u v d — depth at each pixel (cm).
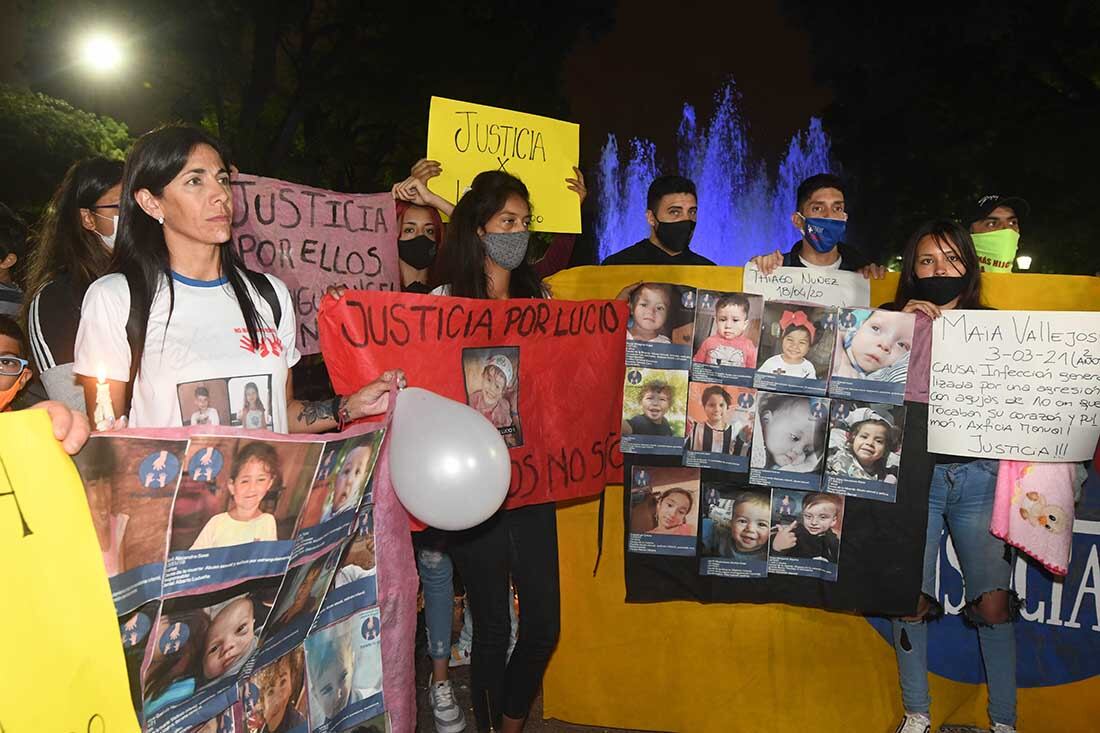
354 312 279
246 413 239
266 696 213
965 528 338
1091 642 360
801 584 357
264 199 342
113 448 173
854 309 345
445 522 237
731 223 3928
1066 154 1593
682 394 356
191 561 188
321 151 1759
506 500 317
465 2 1661
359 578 240
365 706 242
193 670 192
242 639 202
